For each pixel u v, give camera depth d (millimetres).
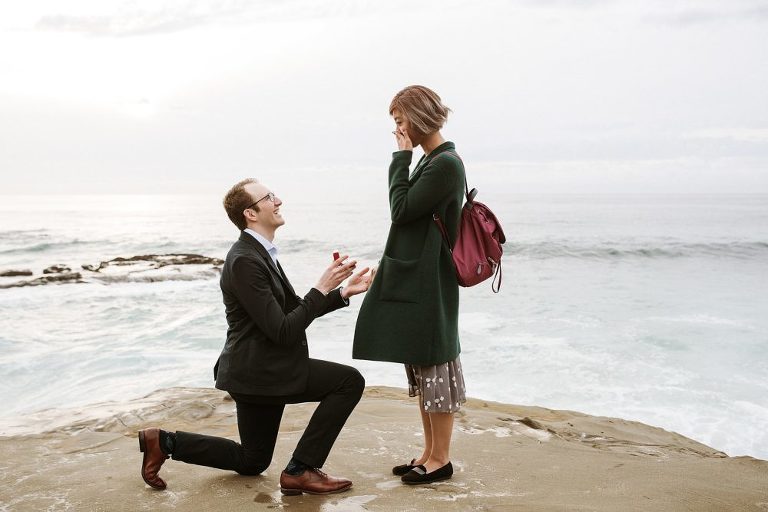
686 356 9930
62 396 8141
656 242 33594
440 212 3053
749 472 3816
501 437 4566
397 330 3082
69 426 5168
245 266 2973
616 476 3646
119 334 12055
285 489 3176
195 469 3588
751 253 28812
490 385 8469
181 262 25016
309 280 21625
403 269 3086
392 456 3908
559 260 26625
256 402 3139
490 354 10023
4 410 7676
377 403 5699
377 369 8938
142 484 3367
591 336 11281
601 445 4797
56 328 12750
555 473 3662
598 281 19625
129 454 4035
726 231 43938
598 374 8938
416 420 5008
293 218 72875
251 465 3355
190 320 13430
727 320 12781
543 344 10641
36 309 15102
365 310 3174
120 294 17516
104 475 3551
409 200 2998
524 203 127688
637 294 16641
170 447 3223
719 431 6887
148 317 13953
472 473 3602
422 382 3197
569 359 9695
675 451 4844
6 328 12734
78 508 3064
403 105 3068
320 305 3053
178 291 18203
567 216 69438
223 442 3307
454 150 3121
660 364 9469
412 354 3064
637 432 5590
